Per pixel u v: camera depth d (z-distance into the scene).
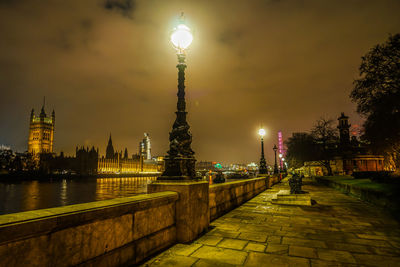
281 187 24.05
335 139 47.84
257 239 5.93
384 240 5.91
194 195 5.94
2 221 2.53
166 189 5.83
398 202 9.29
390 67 17.12
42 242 2.82
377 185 14.38
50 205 56.56
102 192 83.94
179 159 5.99
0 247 2.44
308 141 55.88
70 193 80.06
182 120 6.32
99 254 3.57
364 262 4.51
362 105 18.72
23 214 2.86
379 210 10.38
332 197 15.97
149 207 4.73
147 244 4.63
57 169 197.62
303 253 4.97
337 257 4.75
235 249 5.18
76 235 3.24
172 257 4.68
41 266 2.79
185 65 6.59
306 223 7.77
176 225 5.64
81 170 198.50
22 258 2.62
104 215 3.64
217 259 4.60
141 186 114.50
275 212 9.82
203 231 6.45
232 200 10.73
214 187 8.59
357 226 7.39
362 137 21.30
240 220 8.23
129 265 4.13
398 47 16.59
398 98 16.19
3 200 63.44
